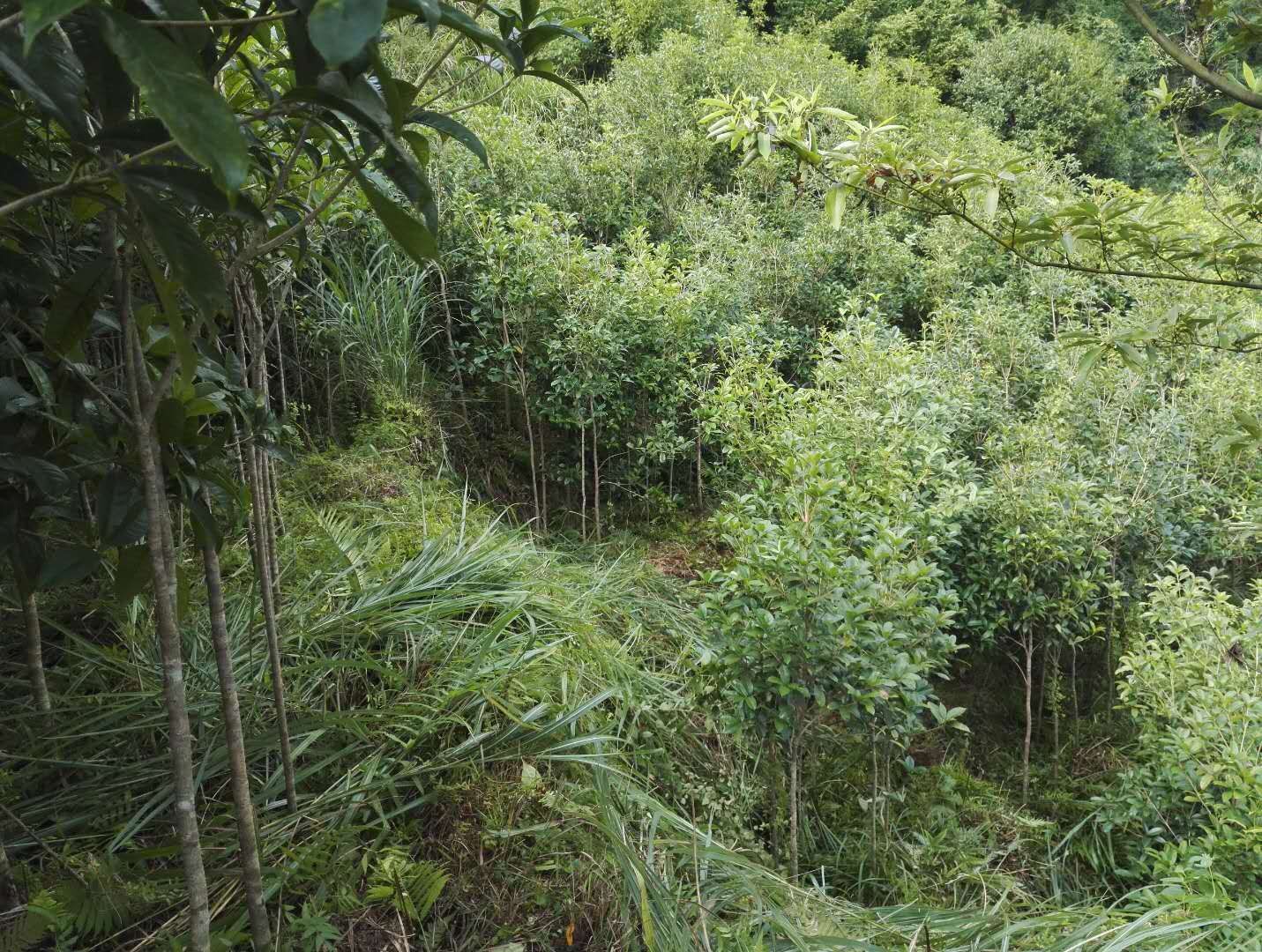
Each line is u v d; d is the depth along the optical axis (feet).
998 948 7.29
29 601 6.20
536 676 8.71
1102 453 15.34
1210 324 5.52
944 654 9.86
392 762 7.16
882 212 25.76
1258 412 15.35
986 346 18.63
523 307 15.05
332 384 14.17
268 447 5.12
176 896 5.50
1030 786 13.00
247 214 2.74
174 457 4.20
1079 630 13.12
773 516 12.03
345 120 4.18
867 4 46.44
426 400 15.40
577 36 3.88
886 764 10.23
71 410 4.17
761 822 9.70
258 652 7.99
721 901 7.04
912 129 31.55
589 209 20.49
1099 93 40.98
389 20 2.82
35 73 2.34
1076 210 5.12
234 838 6.10
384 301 14.71
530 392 16.25
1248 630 10.61
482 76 22.66
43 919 4.79
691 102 26.45
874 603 9.09
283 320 13.33
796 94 5.62
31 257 4.04
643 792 8.24
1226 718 9.73
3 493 4.41
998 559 12.80
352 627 8.59
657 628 12.39
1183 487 14.67
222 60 3.00
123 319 3.51
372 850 6.35
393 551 10.88
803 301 20.94
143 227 3.54
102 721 6.76
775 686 8.50
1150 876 10.53
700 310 16.93
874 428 13.61
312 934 5.63
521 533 13.97
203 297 2.56
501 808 6.93
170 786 6.40
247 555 9.46
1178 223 5.17
